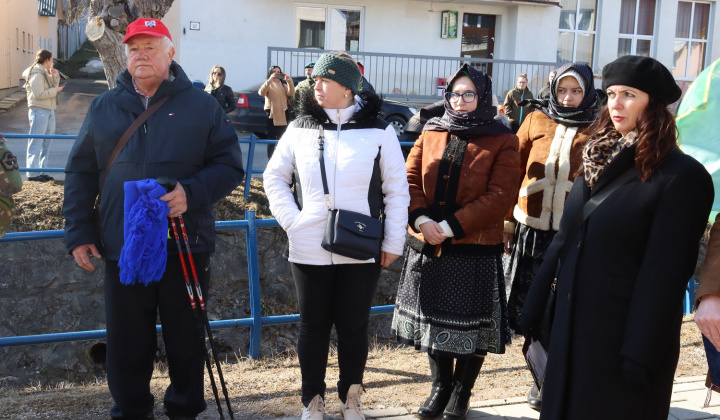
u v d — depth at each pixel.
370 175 3.19
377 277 3.30
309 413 3.33
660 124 2.43
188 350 3.21
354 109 3.27
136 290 3.09
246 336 7.86
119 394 3.16
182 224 3.05
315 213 3.15
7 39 18.11
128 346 3.15
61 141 12.05
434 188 3.51
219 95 10.39
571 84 3.70
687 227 2.35
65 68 26.31
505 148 3.44
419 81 17.19
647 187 2.43
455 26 17.22
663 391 2.51
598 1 18.09
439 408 3.59
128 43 3.05
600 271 2.50
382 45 16.97
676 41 18.61
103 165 3.10
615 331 2.47
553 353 2.62
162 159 3.04
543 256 3.72
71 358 7.39
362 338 3.34
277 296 8.30
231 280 8.14
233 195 8.71
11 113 15.25
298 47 16.42
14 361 7.21
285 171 3.30
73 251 3.13
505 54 17.70
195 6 15.57
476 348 3.48
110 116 3.09
